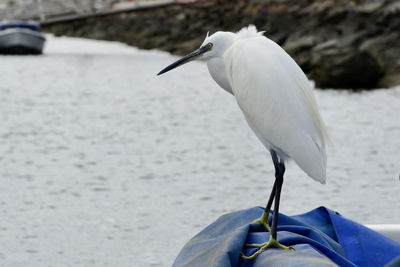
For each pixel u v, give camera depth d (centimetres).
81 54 4666
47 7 5681
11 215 1315
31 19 5647
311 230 480
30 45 4500
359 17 3900
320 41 3984
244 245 462
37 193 1484
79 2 5578
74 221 1276
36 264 1072
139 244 1147
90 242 1160
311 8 4428
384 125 2234
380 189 1482
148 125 2347
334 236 503
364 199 1409
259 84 502
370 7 3859
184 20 5166
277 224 486
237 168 1703
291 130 488
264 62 506
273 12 4691
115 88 3275
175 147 1978
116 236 1190
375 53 3412
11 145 2017
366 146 1922
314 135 493
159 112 2614
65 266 1056
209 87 3269
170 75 3703
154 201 1411
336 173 1620
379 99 2783
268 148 517
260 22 4728
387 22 3731
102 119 2473
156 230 1221
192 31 5059
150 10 5375
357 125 2239
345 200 1406
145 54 4781
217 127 2297
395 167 1680
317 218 521
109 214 1320
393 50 3547
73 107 2747
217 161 1786
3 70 3841
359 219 1289
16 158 1845
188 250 486
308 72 3488
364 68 3047
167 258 1086
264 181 1571
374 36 3684
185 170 1686
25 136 2159
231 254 439
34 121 2427
